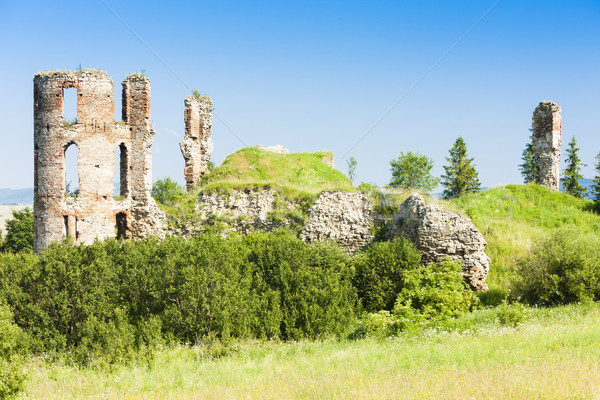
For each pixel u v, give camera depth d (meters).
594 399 8.76
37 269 21.59
